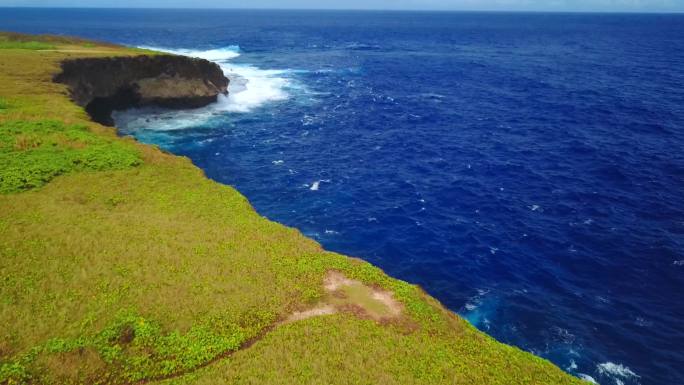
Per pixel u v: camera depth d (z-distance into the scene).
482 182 43.75
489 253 32.38
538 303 27.36
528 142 54.69
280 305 18.83
